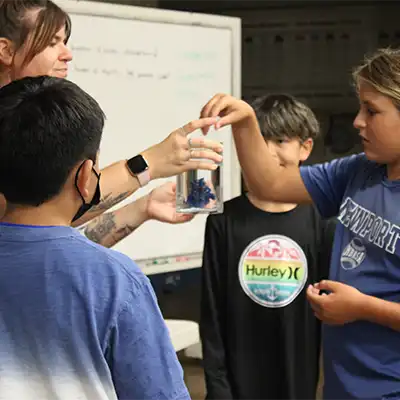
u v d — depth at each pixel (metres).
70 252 1.01
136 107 2.79
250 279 1.91
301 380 1.90
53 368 0.98
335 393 1.57
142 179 1.58
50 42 1.53
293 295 1.91
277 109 1.98
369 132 1.51
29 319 0.99
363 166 1.63
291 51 3.66
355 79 1.58
